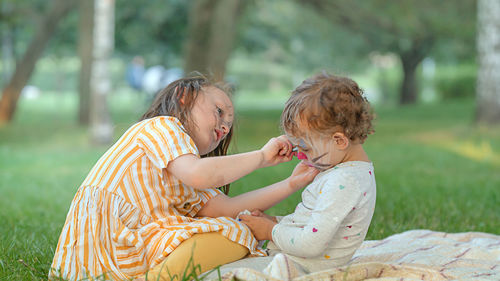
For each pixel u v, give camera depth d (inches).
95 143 454.9
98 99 455.2
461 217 177.8
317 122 92.5
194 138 107.0
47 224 175.0
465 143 409.4
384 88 1413.6
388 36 965.8
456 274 96.7
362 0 737.6
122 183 99.6
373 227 159.9
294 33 1067.3
